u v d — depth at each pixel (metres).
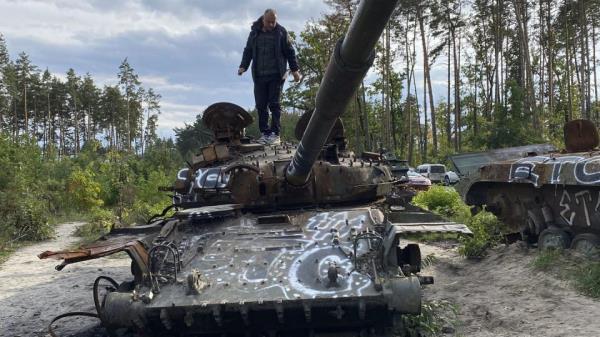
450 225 6.32
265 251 6.36
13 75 60.34
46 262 15.16
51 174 32.69
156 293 5.78
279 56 10.42
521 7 43.69
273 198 7.87
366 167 8.39
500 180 12.66
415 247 7.23
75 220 25.83
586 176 10.11
